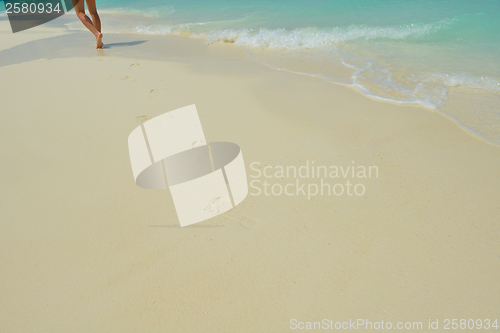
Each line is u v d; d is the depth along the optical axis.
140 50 5.29
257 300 1.43
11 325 1.37
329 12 6.75
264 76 3.84
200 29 6.44
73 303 1.44
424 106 2.93
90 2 5.32
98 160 2.36
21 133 2.75
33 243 1.73
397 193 1.96
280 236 1.72
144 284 1.51
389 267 1.54
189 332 1.33
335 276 1.51
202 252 1.65
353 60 4.26
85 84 3.72
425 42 4.71
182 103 3.18
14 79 3.98
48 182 2.16
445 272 1.51
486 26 5.07
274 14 7.02
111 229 1.79
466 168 2.13
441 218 1.78
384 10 6.50
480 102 2.96
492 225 1.72
